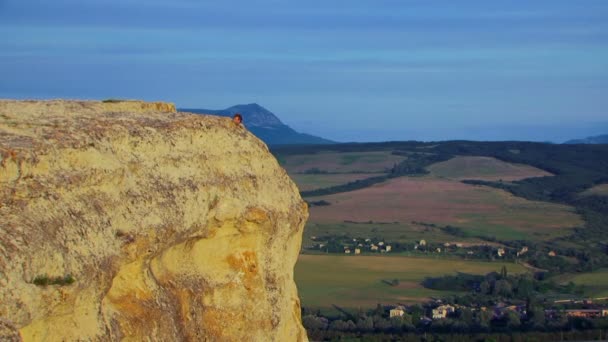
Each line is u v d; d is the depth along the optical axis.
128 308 23.84
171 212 25.02
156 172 25.38
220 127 29.62
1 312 17.69
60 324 20.47
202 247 28.25
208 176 27.59
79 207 21.61
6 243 18.59
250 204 29.19
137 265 24.12
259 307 29.20
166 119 27.77
